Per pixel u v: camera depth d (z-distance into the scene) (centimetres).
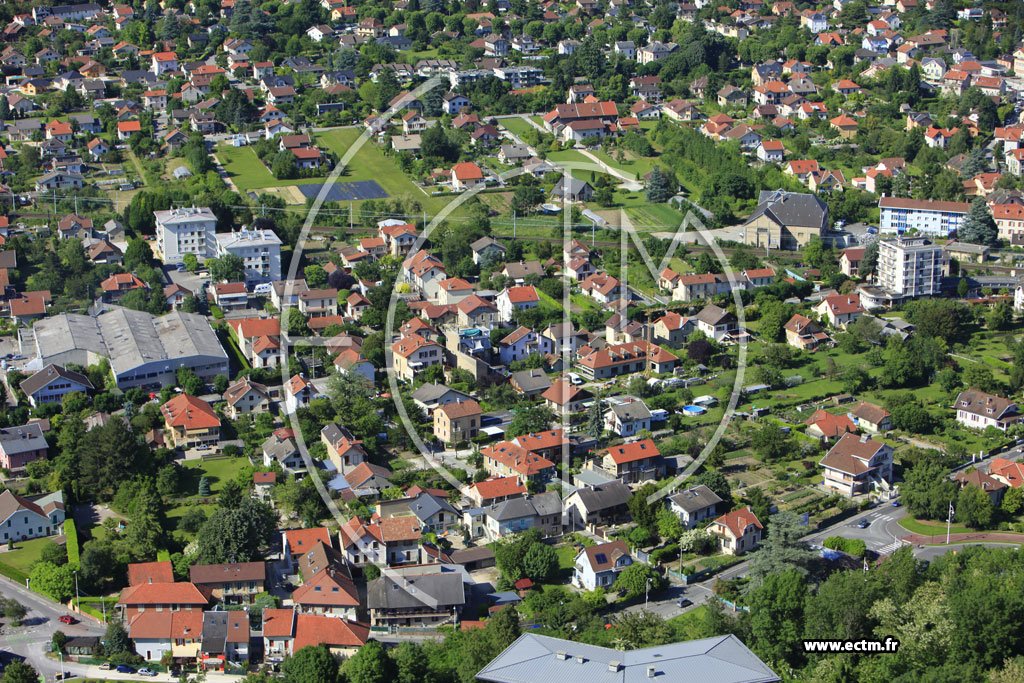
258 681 14738
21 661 15438
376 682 14362
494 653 14512
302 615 15725
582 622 15588
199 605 16162
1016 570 15712
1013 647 14488
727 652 13138
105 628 16262
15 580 17338
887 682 14225
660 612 16300
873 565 16712
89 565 16925
